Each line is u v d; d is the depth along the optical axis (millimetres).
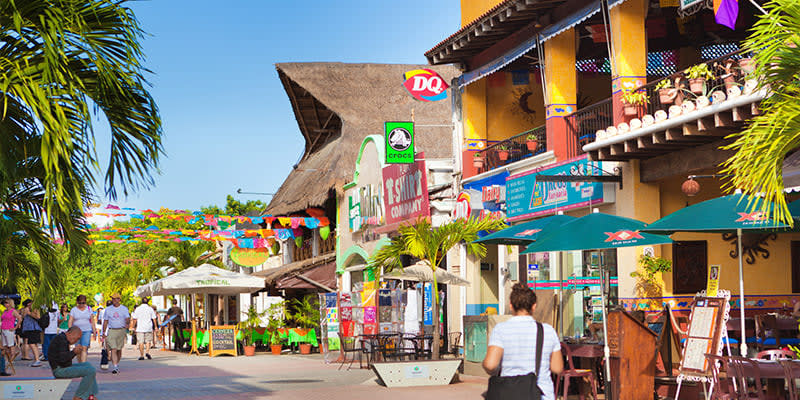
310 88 35125
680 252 15789
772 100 8047
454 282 19188
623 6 16188
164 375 19578
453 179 23812
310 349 28734
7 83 9070
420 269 18922
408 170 24594
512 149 21641
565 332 18469
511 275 20844
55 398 13078
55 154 9070
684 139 13820
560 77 19016
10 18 9336
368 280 28094
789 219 8062
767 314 13555
